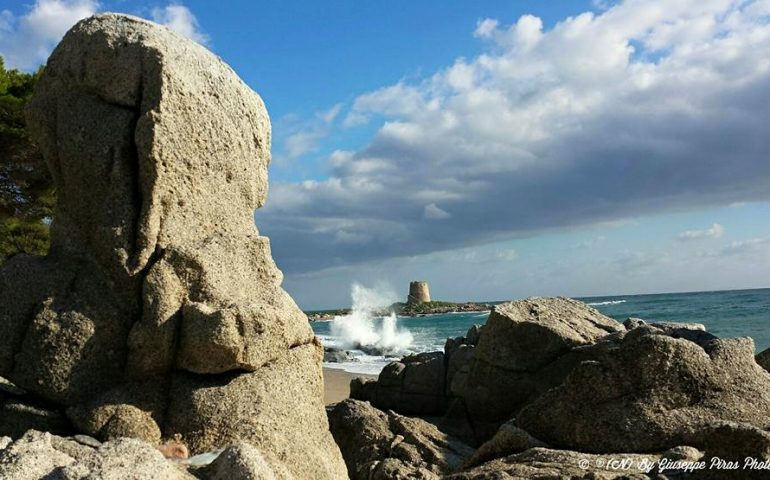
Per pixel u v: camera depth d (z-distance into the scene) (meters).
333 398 17.09
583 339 9.81
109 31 5.92
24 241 17.03
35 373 5.43
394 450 8.13
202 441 5.28
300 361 5.93
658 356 6.59
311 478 5.50
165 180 5.70
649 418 6.37
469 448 8.46
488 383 10.12
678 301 70.69
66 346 5.47
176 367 5.59
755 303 56.94
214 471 3.69
